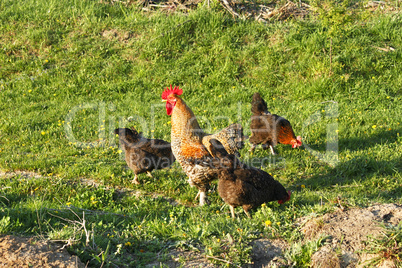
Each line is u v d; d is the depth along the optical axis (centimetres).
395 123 918
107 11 1490
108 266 368
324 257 387
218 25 1326
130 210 576
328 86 1104
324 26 1166
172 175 719
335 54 1196
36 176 702
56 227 457
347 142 857
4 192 605
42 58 1294
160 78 1197
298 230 445
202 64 1228
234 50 1258
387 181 665
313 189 668
